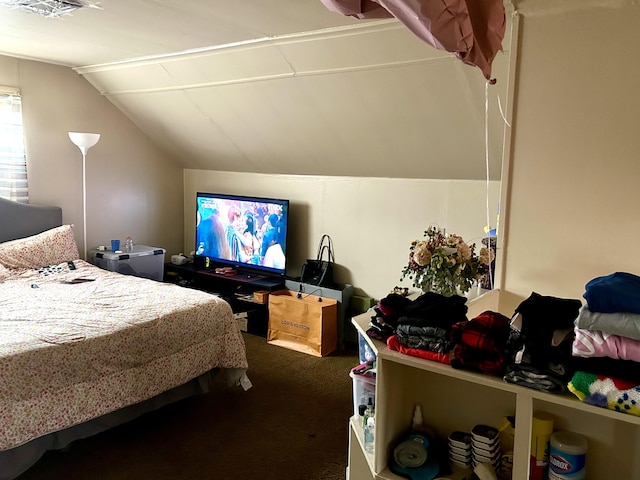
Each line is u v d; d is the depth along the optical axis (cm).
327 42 289
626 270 167
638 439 145
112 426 264
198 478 246
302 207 459
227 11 254
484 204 358
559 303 139
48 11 270
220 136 448
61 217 446
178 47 340
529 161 179
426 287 219
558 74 170
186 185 548
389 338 161
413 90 300
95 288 346
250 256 475
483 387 170
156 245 532
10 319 273
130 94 448
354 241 430
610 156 165
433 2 119
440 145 336
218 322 312
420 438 170
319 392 339
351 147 382
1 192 414
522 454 135
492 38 146
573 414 154
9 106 411
